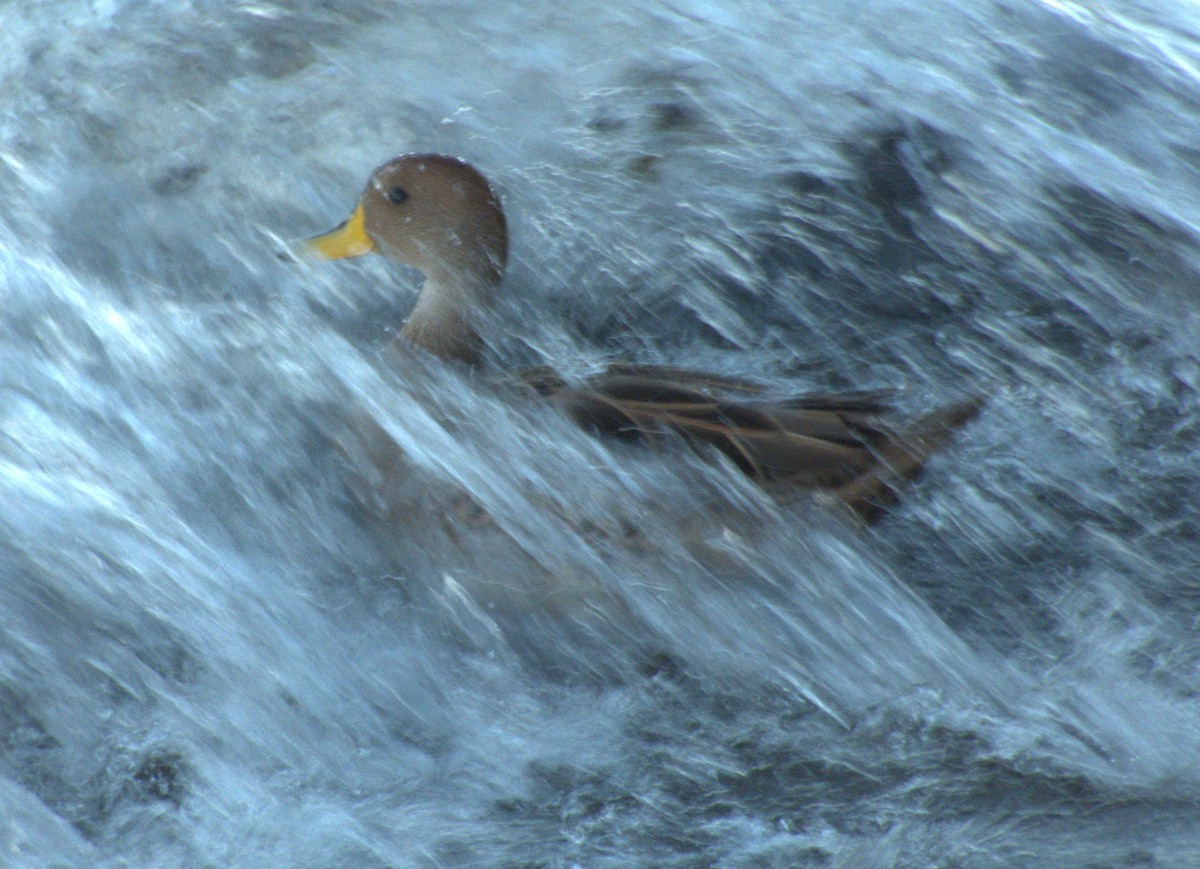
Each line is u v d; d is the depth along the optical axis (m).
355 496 8.64
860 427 8.38
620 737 7.22
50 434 9.12
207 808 6.74
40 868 6.35
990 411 10.16
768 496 7.98
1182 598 8.27
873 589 8.20
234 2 13.72
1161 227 11.84
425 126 12.62
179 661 7.66
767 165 12.26
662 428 8.23
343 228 10.02
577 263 11.62
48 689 7.42
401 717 7.40
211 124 12.66
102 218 11.89
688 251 11.74
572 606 8.09
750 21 13.52
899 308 11.45
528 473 8.19
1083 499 9.20
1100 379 10.60
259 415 9.25
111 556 8.23
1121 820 6.43
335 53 13.23
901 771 6.88
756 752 7.07
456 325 9.79
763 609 8.01
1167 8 14.19
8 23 13.73
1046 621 8.09
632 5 13.62
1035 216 11.95
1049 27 13.57
